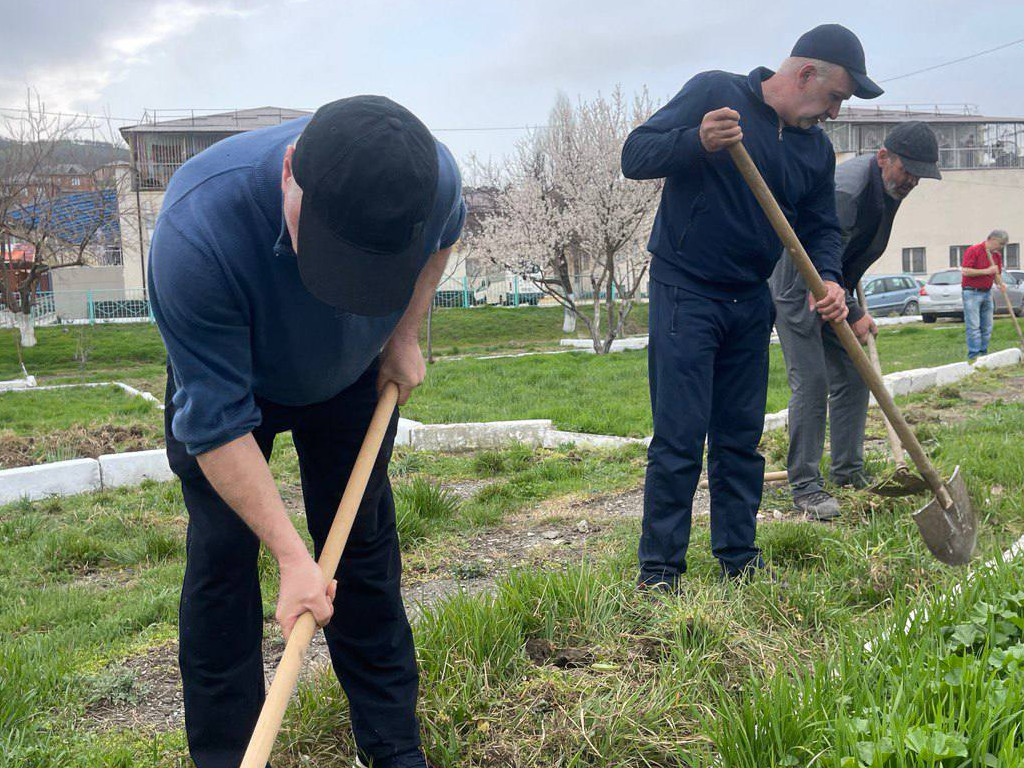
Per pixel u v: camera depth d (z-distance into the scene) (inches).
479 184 1323.8
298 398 92.7
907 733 82.7
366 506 95.5
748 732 92.7
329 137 69.5
